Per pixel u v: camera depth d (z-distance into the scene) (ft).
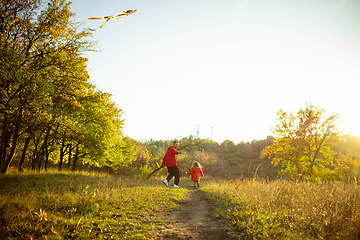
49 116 42.27
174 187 31.65
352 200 16.01
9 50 34.42
